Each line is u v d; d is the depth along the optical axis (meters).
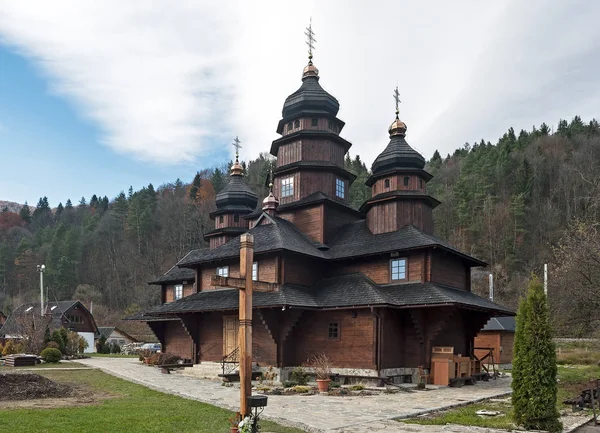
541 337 13.46
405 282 25.25
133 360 37.72
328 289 26.28
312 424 13.53
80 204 135.75
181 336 34.97
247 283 11.13
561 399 19.44
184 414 14.51
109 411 14.80
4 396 17.67
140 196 103.81
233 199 40.78
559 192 74.94
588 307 28.67
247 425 10.14
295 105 31.64
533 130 99.81
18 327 47.56
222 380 24.81
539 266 63.59
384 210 28.14
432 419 14.65
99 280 91.25
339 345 24.55
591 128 90.81
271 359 25.17
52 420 13.16
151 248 93.88
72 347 41.62
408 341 24.80
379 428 13.09
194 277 33.34
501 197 78.06
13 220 122.31
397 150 29.00
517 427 13.20
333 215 30.31
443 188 85.38
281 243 25.84
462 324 27.52
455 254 26.38
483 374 26.92
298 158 31.25
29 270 90.88
